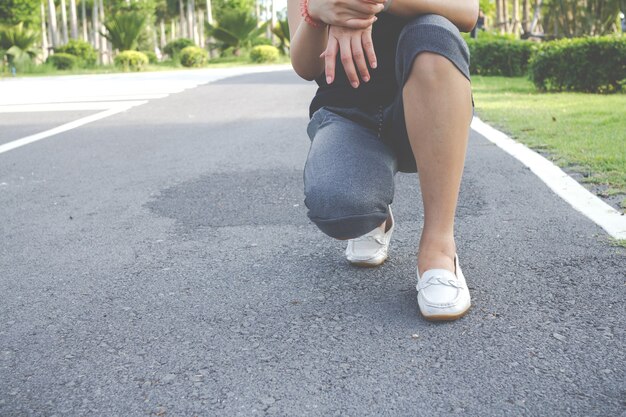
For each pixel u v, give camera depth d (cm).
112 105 891
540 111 634
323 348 169
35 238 288
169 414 142
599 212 283
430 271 184
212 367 163
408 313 188
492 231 266
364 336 175
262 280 222
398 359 162
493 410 138
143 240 278
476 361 159
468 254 238
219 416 141
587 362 156
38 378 160
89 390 154
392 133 188
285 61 3328
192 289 217
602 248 237
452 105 173
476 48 1369
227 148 512
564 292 199
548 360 158
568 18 1518
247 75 1658
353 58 174
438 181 182
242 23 3628
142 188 381
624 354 159
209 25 3694
